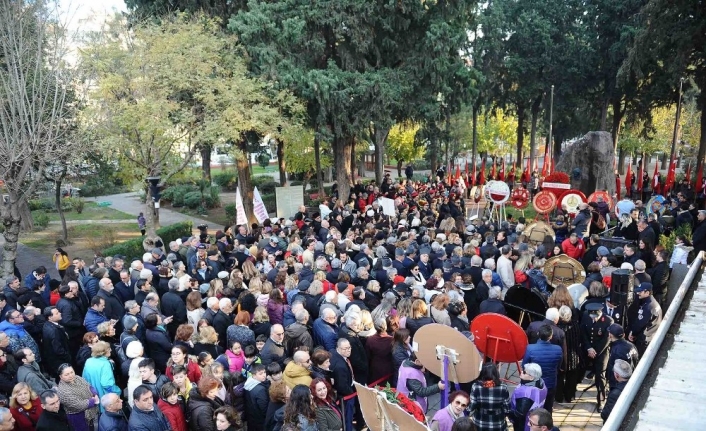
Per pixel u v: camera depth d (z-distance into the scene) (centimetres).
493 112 4459
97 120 1953
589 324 874
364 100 2377
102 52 1988
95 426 727
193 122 2128
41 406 702
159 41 2005
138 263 1197
